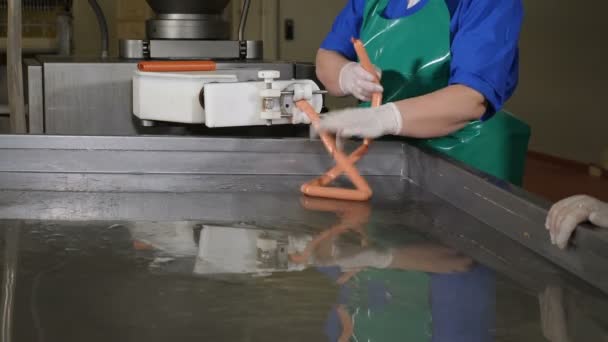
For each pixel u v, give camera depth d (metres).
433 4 1.67
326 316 0.73
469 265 0.91
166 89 1.49
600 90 5.21
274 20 5.80
